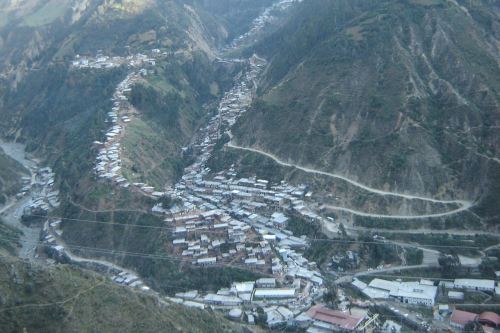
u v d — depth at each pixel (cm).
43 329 13612
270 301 19700
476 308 19225
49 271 14900
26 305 13925
